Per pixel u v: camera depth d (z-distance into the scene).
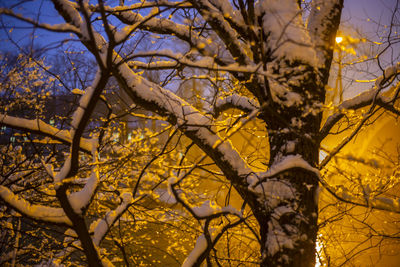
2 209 5.01
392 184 4.69
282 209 3.66
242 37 4.55
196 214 3.41
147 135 4.46
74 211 3.38
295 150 3.72
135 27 2.92
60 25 2.77
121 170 5.14
